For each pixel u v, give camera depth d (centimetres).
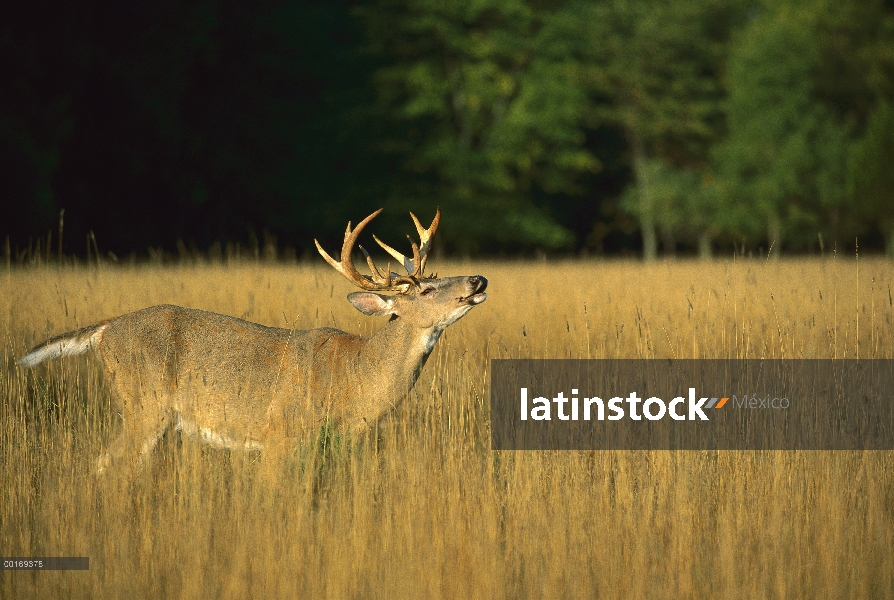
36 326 1752
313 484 1084
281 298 1947
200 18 5825
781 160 6594
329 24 8206
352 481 1084
